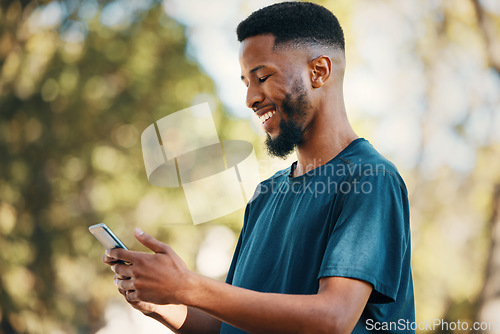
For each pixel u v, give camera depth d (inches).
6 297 317.7
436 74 300.5
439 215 300.4
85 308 321.1
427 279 293.6
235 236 296.7
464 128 304.8
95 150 320.5
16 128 328.2
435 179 302.2
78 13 331.0
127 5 330.0
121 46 325.1
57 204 323.3
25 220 324.8
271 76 61.7
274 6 64.0
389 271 53.5
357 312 50.7
